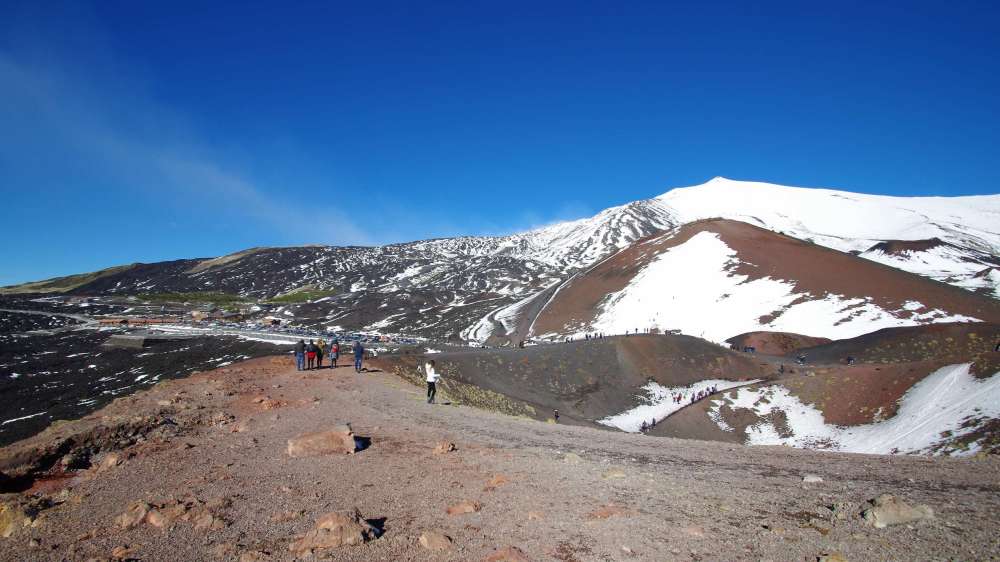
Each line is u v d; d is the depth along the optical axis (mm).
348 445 11859
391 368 40000
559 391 54875
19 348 87938
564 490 8750
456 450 12148
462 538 6594
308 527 7074
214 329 104125
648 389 57844
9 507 7867
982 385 39031
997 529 6637
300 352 30984
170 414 15430
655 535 6586
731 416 49000
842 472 10594
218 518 7316
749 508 7730
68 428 13055
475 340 106188
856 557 5828
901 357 62188
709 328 89562
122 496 8648
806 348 74438
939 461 11938
